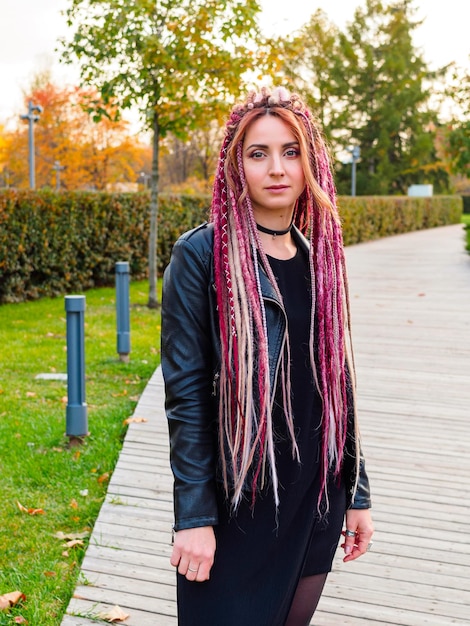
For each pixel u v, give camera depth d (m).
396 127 45.69
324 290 1.65
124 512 3.70
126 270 7.13
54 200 11.53
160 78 9.52
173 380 1.57
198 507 1.53
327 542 1.74
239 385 1.53
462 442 4.79
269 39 9.73
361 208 25.55
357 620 2.79
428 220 35.72
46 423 5.17
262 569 1.61
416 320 9.31
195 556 1.53
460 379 6.44
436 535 3.49
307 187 1.72
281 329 1.59
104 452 4.61
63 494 4.04
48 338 8.45
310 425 1.65
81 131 33.53
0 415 5.45
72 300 4.71
